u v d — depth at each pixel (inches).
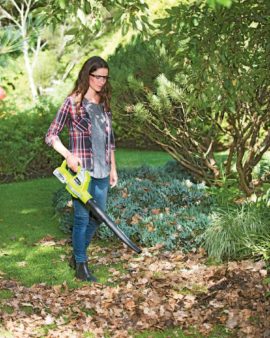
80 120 201.6
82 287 203.8
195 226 236.1
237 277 198.5
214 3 101.5
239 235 223.9
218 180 279.9
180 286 199.8
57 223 283.0
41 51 706.8
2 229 274.5
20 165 386.0
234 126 275.4
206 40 231.9
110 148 209.8
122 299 191.8
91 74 199.9
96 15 241.1
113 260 226.8
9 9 617.3
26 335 171.2
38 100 478.0
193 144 295.3
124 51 332.2
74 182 199.0
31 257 235.8
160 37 263.1
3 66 281.4
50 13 244.1
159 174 314.5
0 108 441.1
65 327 175.6
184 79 261.9
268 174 300.4
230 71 241.0
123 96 282.5
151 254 229.1
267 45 243.9
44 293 199.2
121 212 254.4
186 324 175.8
